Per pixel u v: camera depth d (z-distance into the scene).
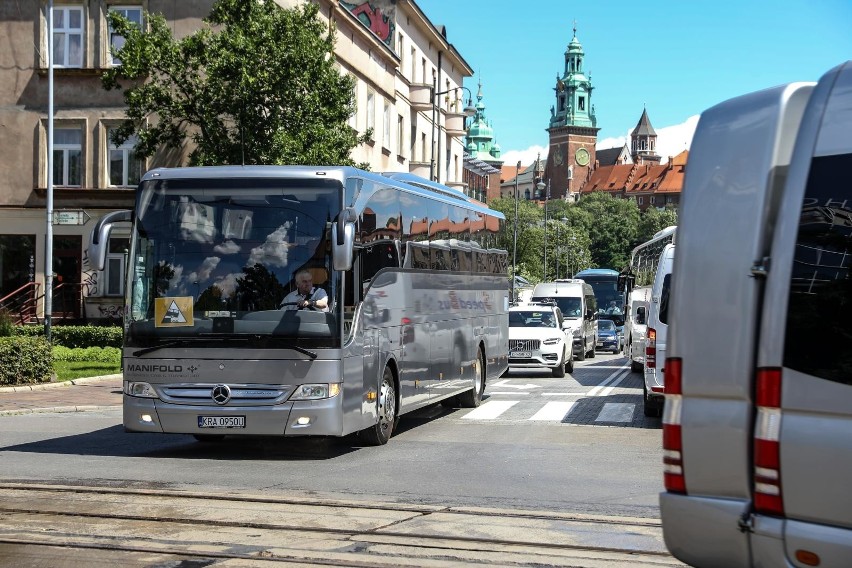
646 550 7.91
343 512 9.32
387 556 7.68
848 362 4.45
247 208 12.82
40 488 10.38
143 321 12.84
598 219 187.12
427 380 16.78
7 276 35.91
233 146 29.20
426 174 55.56
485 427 17.02
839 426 4.45
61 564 7.30
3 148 35.81
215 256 12.82
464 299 19.36
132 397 12.88
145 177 13.07
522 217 116.25
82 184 35.56
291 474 11.72
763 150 4.88
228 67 28.73
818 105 4.75
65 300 35.47
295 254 12.70
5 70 35.78
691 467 4.91
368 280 13.76
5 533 8.30
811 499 4.50
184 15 34.81
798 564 4.50
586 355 45.72
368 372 13.71
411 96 55.56
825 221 4.61
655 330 18.16
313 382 12.56
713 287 4.92
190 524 8.73
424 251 16.69
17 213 35.78
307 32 29.42
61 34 35.66
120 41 35.50
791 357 4.60
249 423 12.56
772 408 4.62
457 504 9.83
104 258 12.83
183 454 13.48
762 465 4.64
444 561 7.55
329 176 12.83
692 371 4.94
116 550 7.75
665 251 18.53
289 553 7.71
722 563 4.80
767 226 4.82
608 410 19.95
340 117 29.95
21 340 22.56
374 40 46.62
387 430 14.67
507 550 7.91
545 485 11.07
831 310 4.52
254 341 12.58
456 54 66.38
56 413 18.72
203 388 12.66
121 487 10.55
